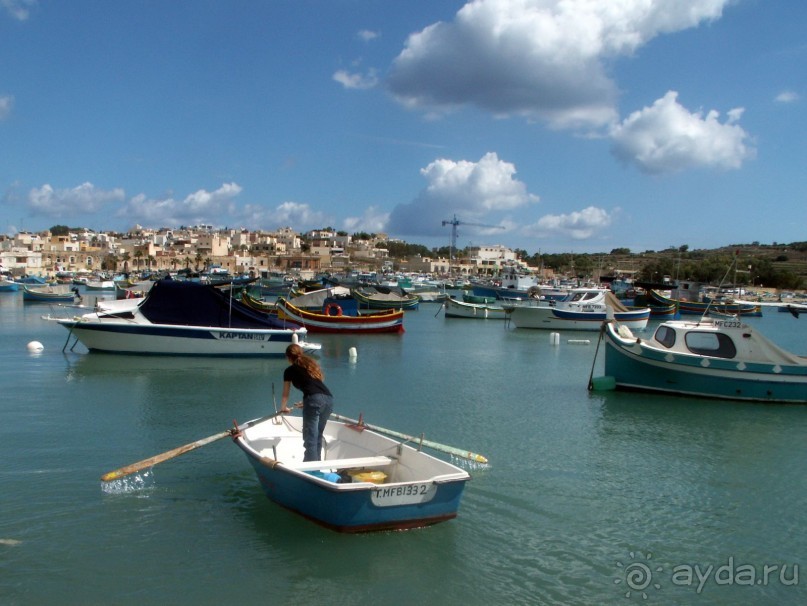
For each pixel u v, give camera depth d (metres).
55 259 163.12
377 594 8.99
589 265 194.62
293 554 9.95
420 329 54.97
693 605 9.09
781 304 106.69
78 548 10.07
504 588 9.30
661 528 11.63
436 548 10.38
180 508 11.61
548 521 11.72
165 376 26.16
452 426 18.81
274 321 33.72
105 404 20.61
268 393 22.94
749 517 12.28
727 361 22.78
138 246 197.00
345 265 189.38
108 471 13.72
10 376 25.55
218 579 9.22
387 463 11.51
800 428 19.30
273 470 10.70
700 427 19.28
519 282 101.81
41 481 13.02
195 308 31.80
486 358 35.62
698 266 142.12
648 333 59.12
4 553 9.88
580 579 9.67
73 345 32.03
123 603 8.60
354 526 10.06
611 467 15.12
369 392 24.14
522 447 16.70
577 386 26.06
